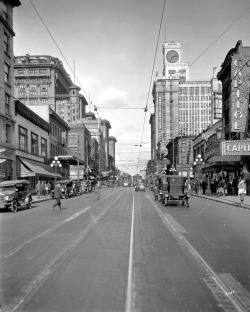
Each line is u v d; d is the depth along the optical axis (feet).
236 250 31.09
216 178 185.47
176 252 30.32
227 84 158.81
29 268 24.82
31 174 144.97
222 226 48.24
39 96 533.14
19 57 550.77
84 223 52.49
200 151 236.22
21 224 52.95
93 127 547.49
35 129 175.73
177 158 328.08
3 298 18.38
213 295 18.67
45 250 31.53
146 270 24.13
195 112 361.71
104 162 584.81
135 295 18.72
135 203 102.89
